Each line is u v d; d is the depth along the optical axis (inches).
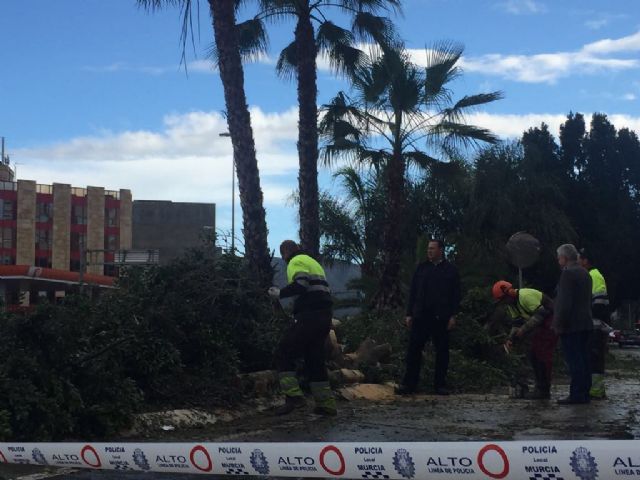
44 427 221.6
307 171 580.7
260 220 448.5
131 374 278.2
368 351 403.9
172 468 171.8
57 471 190.4
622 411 298.7
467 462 141.3
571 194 1733.5
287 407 288.4
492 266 1010.7
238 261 353.4
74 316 245.1
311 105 588.7
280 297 284.0
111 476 185.5
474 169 1274.6
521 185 1284.4
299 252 295.3
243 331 339.0
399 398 353.1
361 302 892.0
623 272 1754.4
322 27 681.0
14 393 217.8
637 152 1787.6
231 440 235.8
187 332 309.0
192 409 275.9
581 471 131.0
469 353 457.7
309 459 157.4
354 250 1116.5
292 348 285.9
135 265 324.8
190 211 3565.5
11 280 1213.1
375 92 761.6
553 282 1402.6
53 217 3149.6
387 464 149.3
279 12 629.3
